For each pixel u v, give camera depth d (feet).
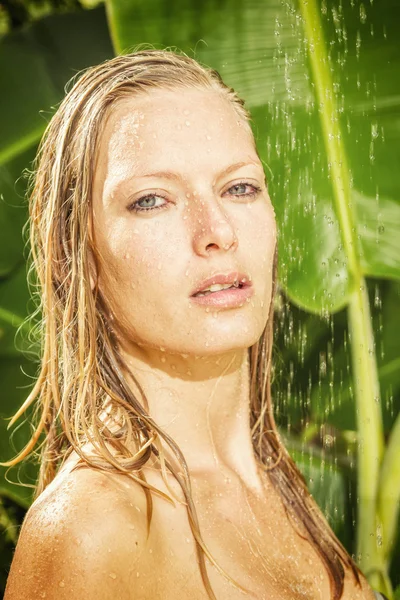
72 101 5.75
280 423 15.43
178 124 5.26
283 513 6.13
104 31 16.10
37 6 19.81
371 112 13.39
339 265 13.50
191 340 5.16
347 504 14.66
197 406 5.66
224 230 5.09
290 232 13.38
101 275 5.43
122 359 5.53
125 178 5.19
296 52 13.26
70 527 4.49
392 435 14.37
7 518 17.03
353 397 15.40
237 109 5.71
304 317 15.55
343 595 6.12
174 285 5.12
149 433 5.29
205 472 5.69
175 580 4.85
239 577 5.22
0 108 15.38
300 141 13.21
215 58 13.48
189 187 5.18
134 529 4.63
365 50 13.34
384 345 15.78
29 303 14.90
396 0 13.26
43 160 6.10
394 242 13.48
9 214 14.97
